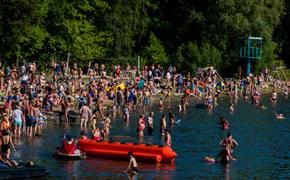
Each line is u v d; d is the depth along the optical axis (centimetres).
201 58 10906
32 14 7625
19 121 5003
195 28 11519
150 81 8719
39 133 5203
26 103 5172
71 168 4025
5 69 7919
